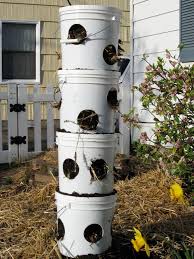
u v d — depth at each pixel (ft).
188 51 20.93
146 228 13.08
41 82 39.37
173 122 15.75
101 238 10.50
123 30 40.60
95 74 10.13
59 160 10.61
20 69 39.14
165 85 16.02
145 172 19.08
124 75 24.56
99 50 10.21
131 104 24.64
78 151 10.19
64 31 10.44
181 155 15.44
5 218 14.40
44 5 39.09
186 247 11.10
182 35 21.35
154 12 23.90
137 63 25.29
